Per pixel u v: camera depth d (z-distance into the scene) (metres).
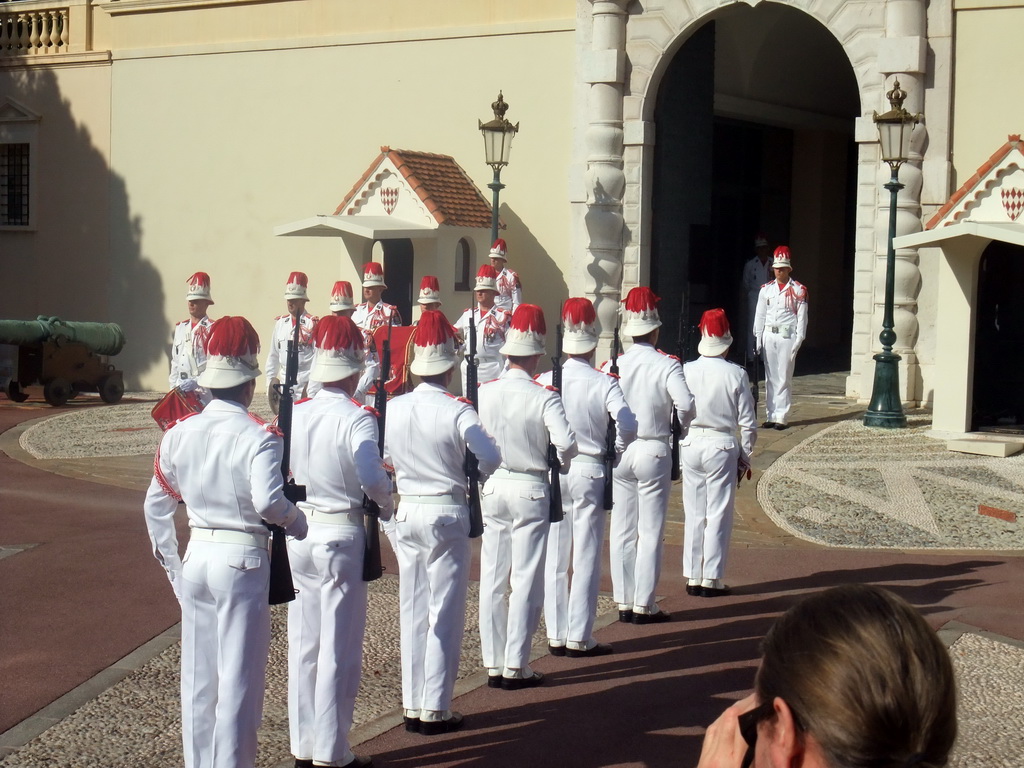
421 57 20.78
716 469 8.68
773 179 25.86
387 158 19.05
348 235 19.23
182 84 22.98
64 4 24.14
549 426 6.71
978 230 13.91
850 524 10.86
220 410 5.26
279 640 7.68
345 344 5.86
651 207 19.58
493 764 5.73
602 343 19.36
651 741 6.00
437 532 6.10
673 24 18.78
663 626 8.08
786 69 23.73
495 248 16.83
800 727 1.90
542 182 19.92
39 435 16.61
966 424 14.83
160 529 5.40
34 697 6.55
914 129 17.02
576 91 19.48
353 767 5.68
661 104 19.45
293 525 5.17
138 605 8.40
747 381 8.70
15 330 19.47
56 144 24.33
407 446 6.18
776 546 10.15
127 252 23.70
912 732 1.83
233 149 22.56
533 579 6.80
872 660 1.85
